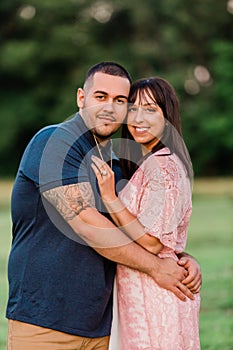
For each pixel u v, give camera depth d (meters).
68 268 2.77
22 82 30.23
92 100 2.89
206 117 27.78
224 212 14.84
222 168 28.61
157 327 2.85
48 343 2.76
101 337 2.88
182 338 2.86
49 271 2.77
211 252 9.27
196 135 27.89
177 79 27.78
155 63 28.66
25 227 2.84
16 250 2.84
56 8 29.23
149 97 2.95
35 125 30.19
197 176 28.23
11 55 29.09
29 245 2.80
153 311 2.85
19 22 29.83
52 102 30.19
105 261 2.87
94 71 2.92
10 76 29.92
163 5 28.23
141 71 28.48
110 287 2.88
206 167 28.45
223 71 27.34
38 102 30.05
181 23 28.56
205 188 22.09
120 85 2.89
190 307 2.91
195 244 10.15
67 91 28.98
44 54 29.16
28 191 2.82
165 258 2.89
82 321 2.79
